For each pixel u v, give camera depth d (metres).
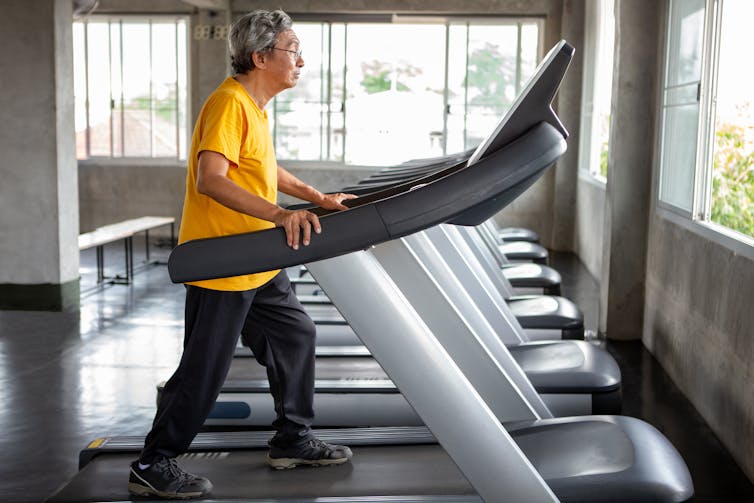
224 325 2.35
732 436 3.41
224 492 2.49
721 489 3.06
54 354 4.99
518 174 1.62
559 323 4.33
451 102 10.83
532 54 10.62
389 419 3.45
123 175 11.01
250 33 2.32
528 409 2.49
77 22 10.97
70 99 7.17
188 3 9.98
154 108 11.00
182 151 11.05
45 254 7.11
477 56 10.70
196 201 2.34
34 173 7.03
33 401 4.08
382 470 2.66
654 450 2.12
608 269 5.44
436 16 10.54
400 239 2.23
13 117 6.96
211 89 10.59
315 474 2.63
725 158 3.92
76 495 2.48
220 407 3.45
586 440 2.26
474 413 1.74
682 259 4.40
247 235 1.61
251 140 2.31
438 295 2.33
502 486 1.74
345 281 1.73
